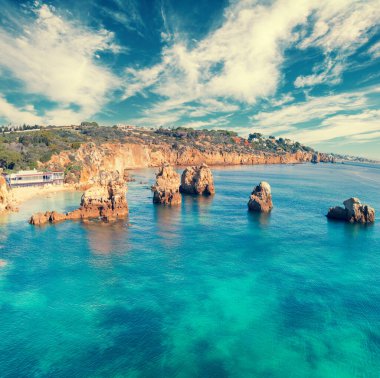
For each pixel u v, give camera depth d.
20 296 46.19
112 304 44.66
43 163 156.50
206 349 36.34
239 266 57.16
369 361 34.66
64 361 34.12
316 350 36.19
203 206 107.88
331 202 117.94
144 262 58.44
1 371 32.59
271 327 40.19
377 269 56.12
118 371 32.94
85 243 67.50
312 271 55.31
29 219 84.56
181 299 46.16
